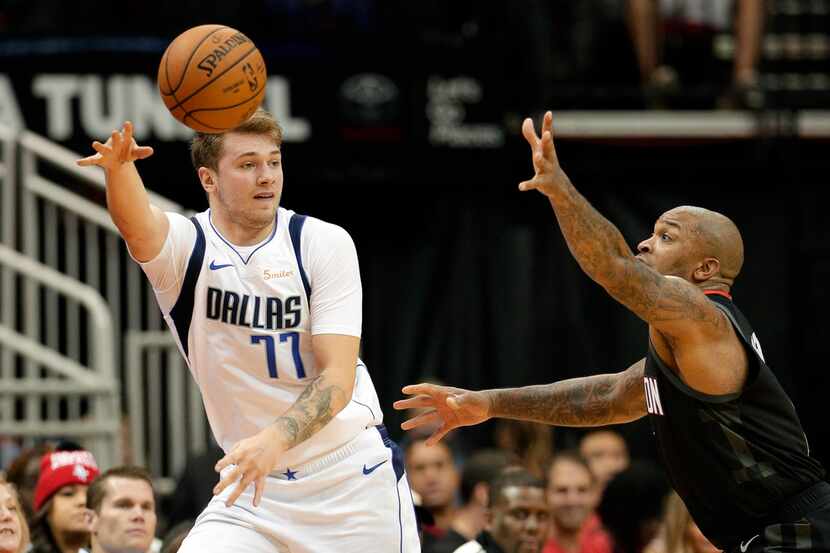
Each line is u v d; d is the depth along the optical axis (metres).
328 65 19.53
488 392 9.98
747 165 20.38
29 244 17.03
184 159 19.25
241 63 8.73
